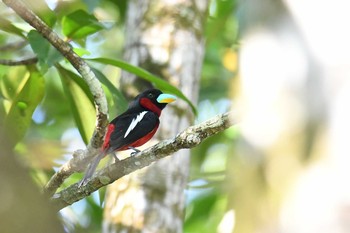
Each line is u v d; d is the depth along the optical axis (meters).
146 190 11.46
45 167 12.70
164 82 10.52
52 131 17.58
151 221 11.34
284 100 3.55
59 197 8.90
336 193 3.22
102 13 17.70
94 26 10.50
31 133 16.77
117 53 18.78
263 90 3.64
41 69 9.88
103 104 8.67
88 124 10.98
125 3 16.67
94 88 8.61
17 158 3.43
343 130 3.32
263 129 3.57
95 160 9.12
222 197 16.30
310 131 3.42
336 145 3.32
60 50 8.49
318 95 3.44
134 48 12.46
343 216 3.17
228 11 16.78
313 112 3.44
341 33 3.46
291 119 3.50
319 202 3.25
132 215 11.41
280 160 3.47
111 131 9.93
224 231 10.63
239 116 3.80
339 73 3.41
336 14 3.49
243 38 3.88
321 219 3.21
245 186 3.54
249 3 3.82
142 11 12.62
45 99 17.80
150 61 12.24
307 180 3.33
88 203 17.12
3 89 11.57
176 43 12.35
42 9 10.58
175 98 11.20
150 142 11.77
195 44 12.55
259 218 3.45
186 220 16.62
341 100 3.37
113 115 11.95
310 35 3.53
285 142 3.48
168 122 11.90
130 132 10.00
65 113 17.91
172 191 11.57
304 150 3.41
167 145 8.30
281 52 3.62
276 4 3.68
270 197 3.44
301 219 3.27
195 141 8.17
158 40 12.35
